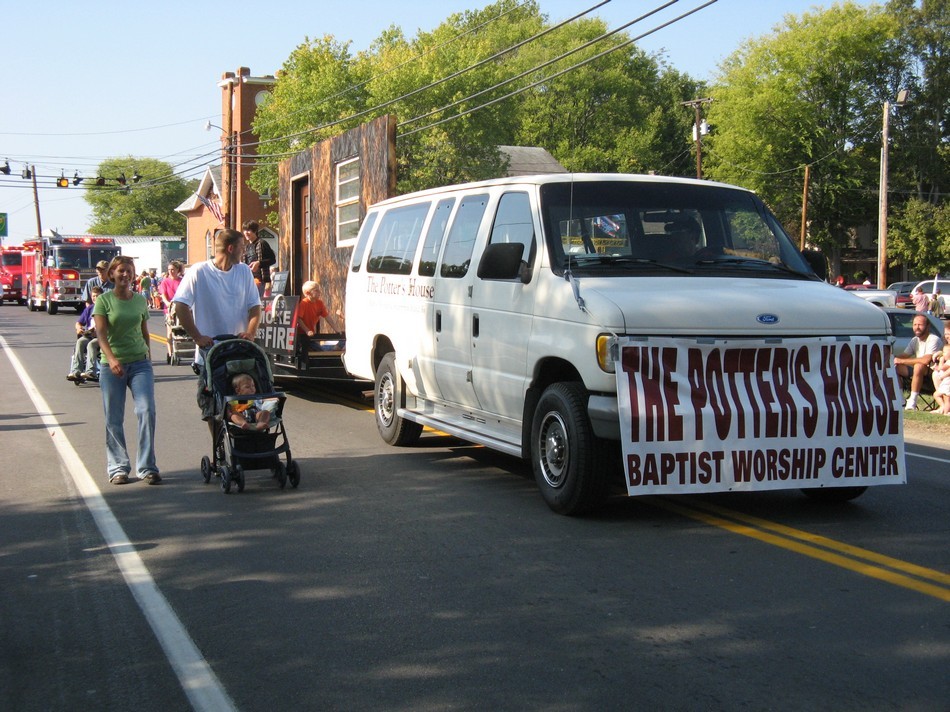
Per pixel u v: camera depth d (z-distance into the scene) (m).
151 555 6.30
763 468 6.77
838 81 62.41
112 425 8.50
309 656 4.62
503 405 8.02
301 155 16.91
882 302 35.03
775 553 6.27
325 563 6.09
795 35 61.66
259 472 8.91
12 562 6.18
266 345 14.05
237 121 58.56
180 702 4.15
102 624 5.08
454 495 7.95
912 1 63.56
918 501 7.78
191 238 68.50
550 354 7.19
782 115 62.38
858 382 7.00
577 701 4.11
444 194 9.51
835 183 62.28
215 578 5.81
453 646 4.72
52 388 15.73
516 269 7.41
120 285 8.30
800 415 6.80
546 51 78.38
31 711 4.09
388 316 10.25
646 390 6.59
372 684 4.29
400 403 10.01
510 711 4.02
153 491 8.16
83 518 7.27
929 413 13.64
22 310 48.28
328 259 15.51
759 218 8.05
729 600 5.36
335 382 15.55
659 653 4.61
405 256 10.05
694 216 7.84
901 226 61.53
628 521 7.10
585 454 6.91
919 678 4.31
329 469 9.04
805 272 7.77
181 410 13.04
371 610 5.23
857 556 6.19
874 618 5.07
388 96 50.56
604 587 5.59
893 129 62.34
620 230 7.61
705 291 6.97
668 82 84.81
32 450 10.12
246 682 4.34
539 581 5.71
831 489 7.54
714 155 67.06
